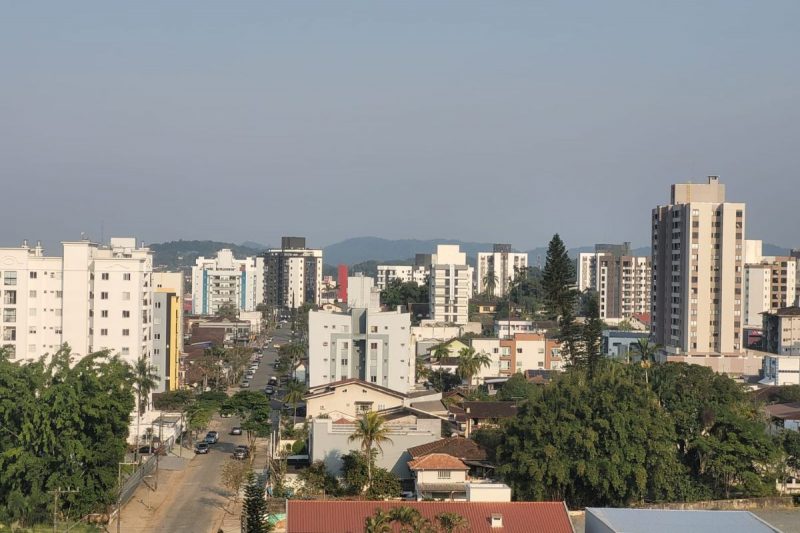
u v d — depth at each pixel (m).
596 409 112.12
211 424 177.12
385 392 152.25
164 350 191.62
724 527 79.19
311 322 181.50
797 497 115.81
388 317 180.50
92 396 107.25
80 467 105.00
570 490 109.62
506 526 78.81
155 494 120.62
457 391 190.25
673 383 129.12
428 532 75.50
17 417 105.38
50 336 168.50
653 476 111.38
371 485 111.06
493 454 117.88
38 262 168.50
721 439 119.94
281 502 105.88
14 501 100.38
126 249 182.25
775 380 190.25
